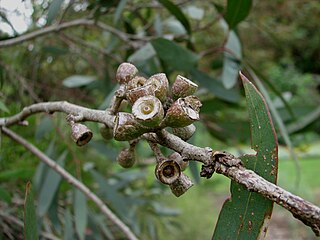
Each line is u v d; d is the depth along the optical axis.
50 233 0.25
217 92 0.26
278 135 0.32
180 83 0.10
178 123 0.09
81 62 0.34
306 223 0.08
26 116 0.14
